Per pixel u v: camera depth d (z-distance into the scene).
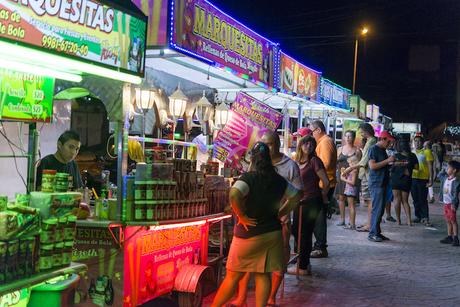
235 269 4.65
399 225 12.20
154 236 4.87
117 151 4.46
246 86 8.20
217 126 7.64
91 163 7.71
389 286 6.71
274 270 4.66
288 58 9.53
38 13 3.16
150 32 5.23
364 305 5.88
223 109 7.58
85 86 4.51
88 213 4.58
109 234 4.52
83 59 3.54
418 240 10.18
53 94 4.35
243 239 4.61
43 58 3.29
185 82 7.53
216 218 5.62
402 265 7.94
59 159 5.39
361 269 7.62
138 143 5.61
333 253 8.73
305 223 7.05
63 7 3.35
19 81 3.83
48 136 6.85
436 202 17.86
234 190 4.52
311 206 7.00
